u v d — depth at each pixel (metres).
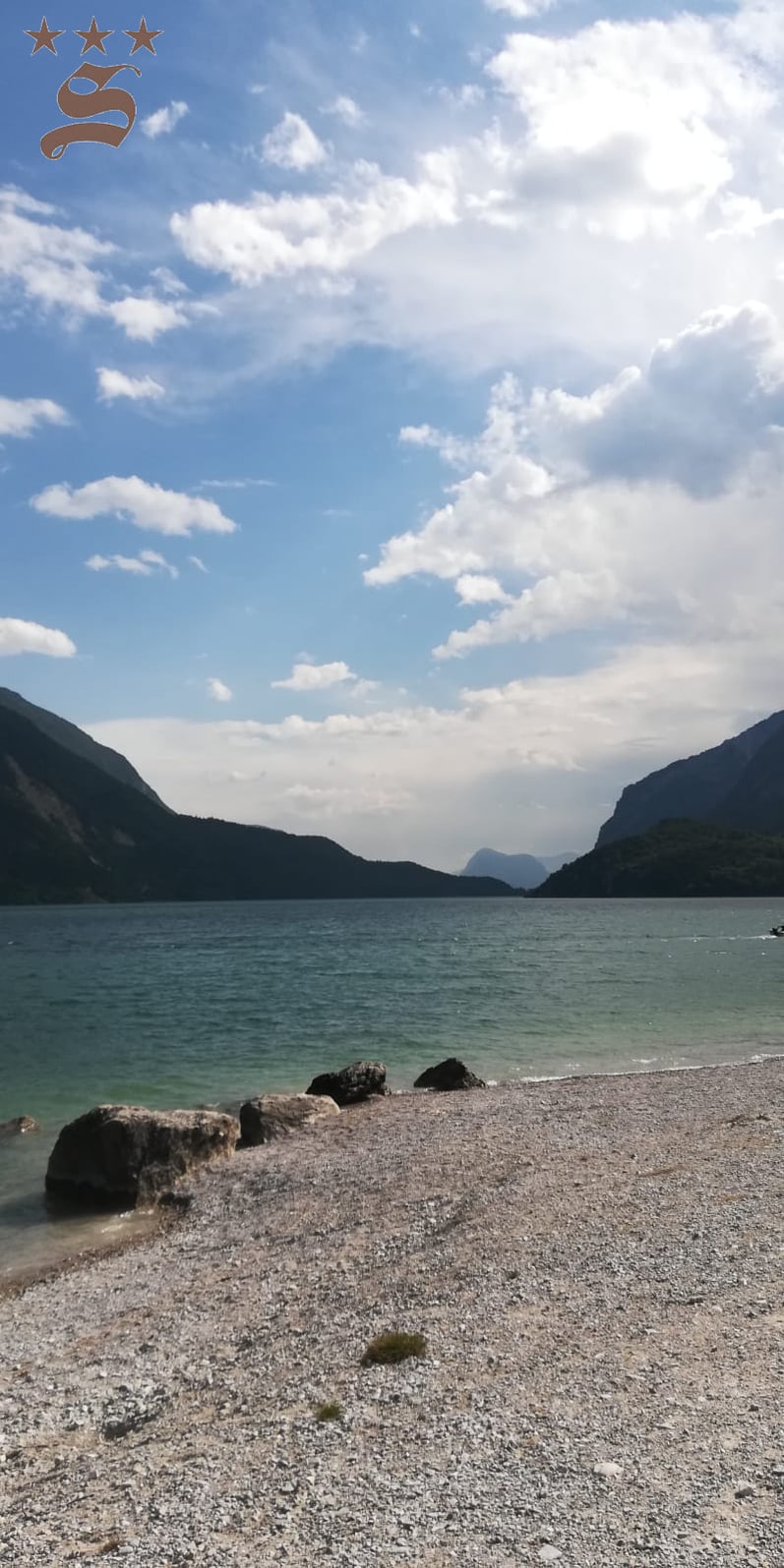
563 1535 6.17
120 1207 18.50
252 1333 11.25
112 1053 34.41
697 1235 12.04
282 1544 6.53
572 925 132.25
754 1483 6.45
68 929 134.75
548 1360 9.05
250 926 140.88
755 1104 21.12
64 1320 12.73
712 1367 8.36
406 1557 6.15
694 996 48.97
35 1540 7.09
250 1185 18.25
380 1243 13.88
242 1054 33.94
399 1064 31.77
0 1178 20.33
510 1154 17.95
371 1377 9.23
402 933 117.12
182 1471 7.94
